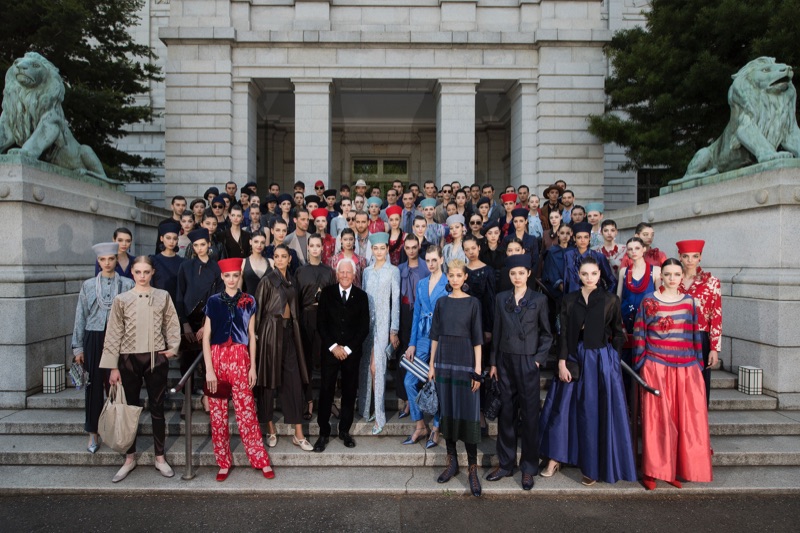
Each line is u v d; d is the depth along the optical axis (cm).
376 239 567
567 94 1490
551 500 463
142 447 534
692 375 464
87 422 516
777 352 612
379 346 559
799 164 638
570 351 477
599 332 468
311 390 588
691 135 1402
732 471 508
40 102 710
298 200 1000
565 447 478
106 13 1491
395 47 1472
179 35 1430
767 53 1085
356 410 625
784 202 619
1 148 705
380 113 1898
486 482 487
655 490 473
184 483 481
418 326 535
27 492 471
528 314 474
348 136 1967
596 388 466
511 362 474
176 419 582
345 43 1457
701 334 504
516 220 662
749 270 673
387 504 455
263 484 480
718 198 730
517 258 477
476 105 1847
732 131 750
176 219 818
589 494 470
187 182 1460
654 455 460
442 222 916
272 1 1477
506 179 1930
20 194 614
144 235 967
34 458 519
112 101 1390
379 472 509
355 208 904
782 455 520
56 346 662
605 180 2102
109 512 439
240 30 1454
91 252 773
